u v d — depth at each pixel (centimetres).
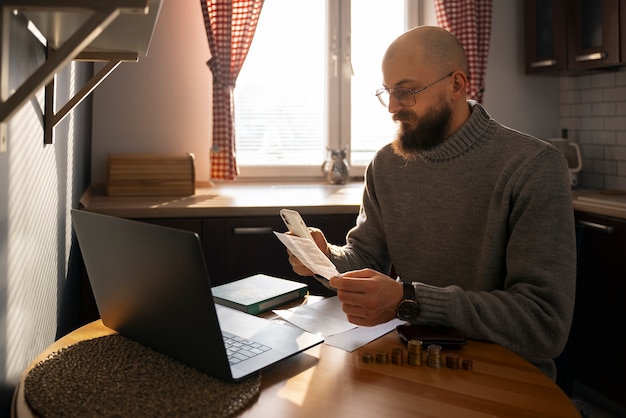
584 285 260
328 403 89
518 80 334
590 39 283
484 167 152
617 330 242
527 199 138
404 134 158
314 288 243
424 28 157
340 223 244
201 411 83
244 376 92
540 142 147
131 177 258
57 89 151
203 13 280
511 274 136
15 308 104
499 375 102
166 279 90
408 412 87
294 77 321
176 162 262
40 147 128
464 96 159
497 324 122
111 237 98
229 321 119
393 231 171
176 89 293
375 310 117
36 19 97
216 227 234
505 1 329
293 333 113
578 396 274
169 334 98
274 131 321
